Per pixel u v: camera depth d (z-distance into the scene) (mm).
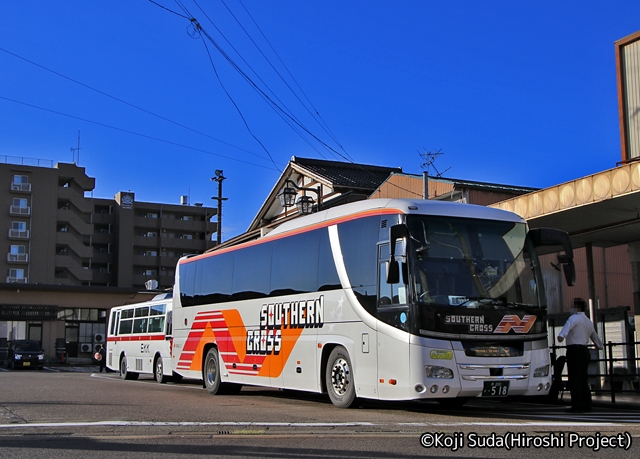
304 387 13211
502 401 14367
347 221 12469
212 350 17391
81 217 78750
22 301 50562
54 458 7086
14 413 11094
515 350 10758
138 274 84562
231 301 16641
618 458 7047
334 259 12633
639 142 16266
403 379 10469
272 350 14492
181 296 19750
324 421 9984
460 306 10570
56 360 50906
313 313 13078
